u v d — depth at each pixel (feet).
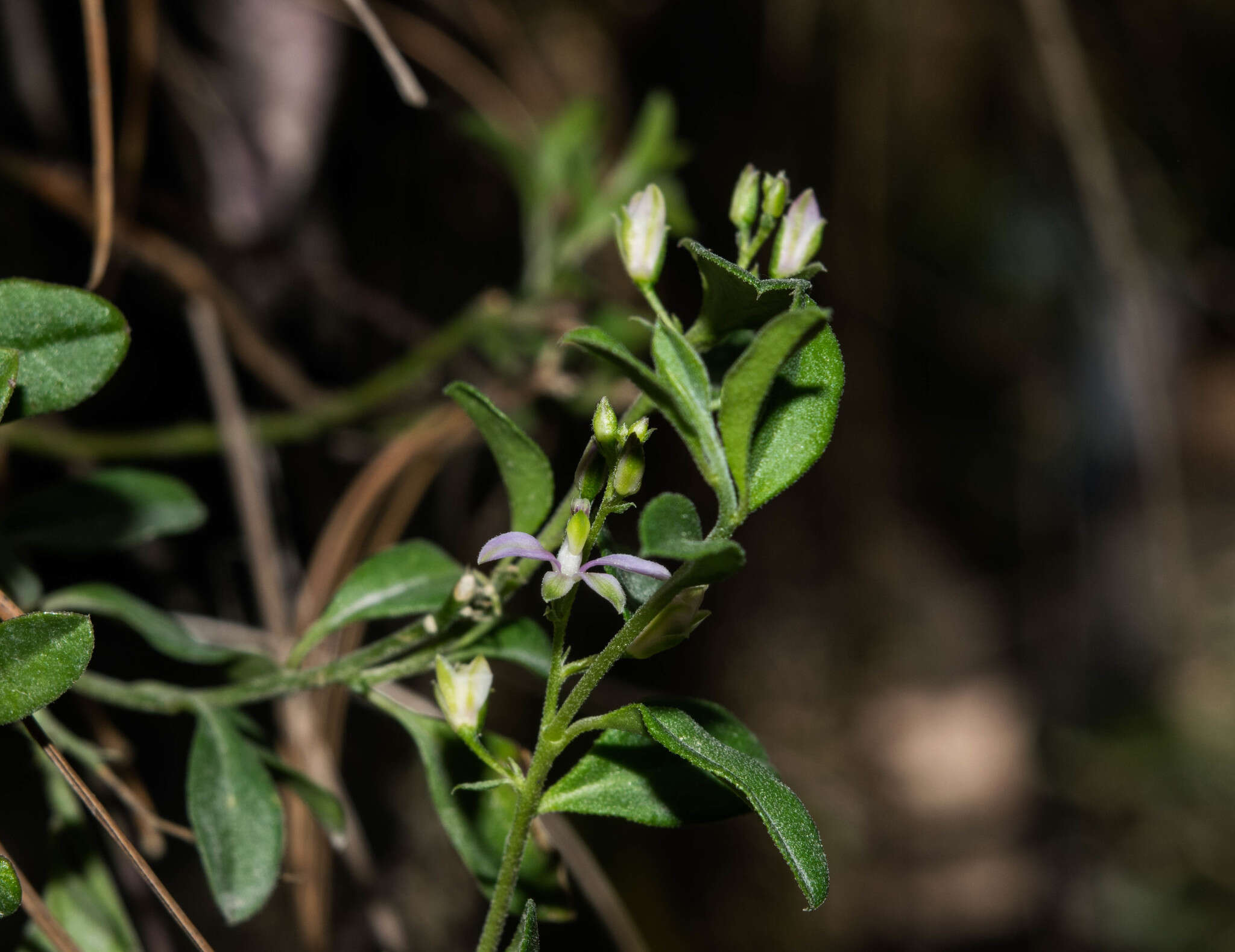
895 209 1.45
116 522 0.60
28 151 0.71
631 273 0.53
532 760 0.52
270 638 0.68
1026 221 1.50
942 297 1.63
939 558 2.05
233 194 0.79
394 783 0.89
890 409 1.68
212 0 0.76
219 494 0.76
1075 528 1.94
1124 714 2.00
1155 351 1.25
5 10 0.71
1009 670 2.05
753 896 1.44
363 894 0.66
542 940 0.64
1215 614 2.36
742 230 0.54
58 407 0.51
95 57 0.62
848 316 1.42
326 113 0.81
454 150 0.94
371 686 0.56
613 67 1.11
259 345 0.77
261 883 0.55
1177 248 1.46
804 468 0.51
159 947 0.61
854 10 1.20
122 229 0.72
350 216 0.88
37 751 0.59
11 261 0.71
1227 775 1.96
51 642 0.50
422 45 0.87
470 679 0.52
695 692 1.56
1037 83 1.30
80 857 0.58
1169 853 1.87
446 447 0.73
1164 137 1.41
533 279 0.83
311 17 0.79
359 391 0.76
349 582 0.57
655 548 0.47
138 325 0.75
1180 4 1.36
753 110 1.21
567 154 0.84
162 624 0.59
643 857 1.31
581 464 0.51
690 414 0.50
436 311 0.96
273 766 0.57
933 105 1.31
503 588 0.54
